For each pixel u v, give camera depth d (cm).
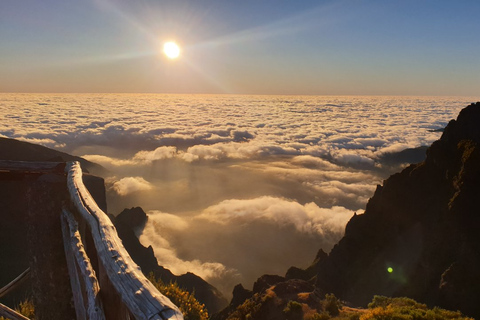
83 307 239
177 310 138
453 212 3531
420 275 3566
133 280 170
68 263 302
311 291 2498
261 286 4031
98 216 266
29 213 371
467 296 2897
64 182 372
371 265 4144
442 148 4181
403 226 4169
